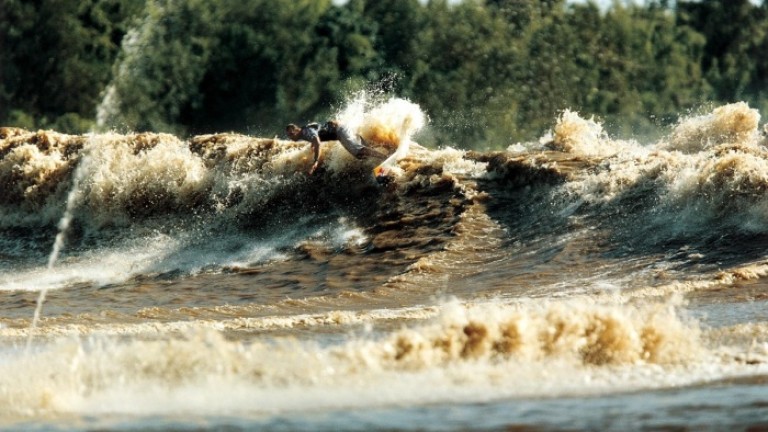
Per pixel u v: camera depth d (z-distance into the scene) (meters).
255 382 28.70
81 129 178.75
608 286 52.81
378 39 184.12
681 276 53.22
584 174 68.62
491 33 185.12
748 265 52.94
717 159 61.38
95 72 183.38
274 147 80.25
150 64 180.25
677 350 32.09
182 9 182.12
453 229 66.31
